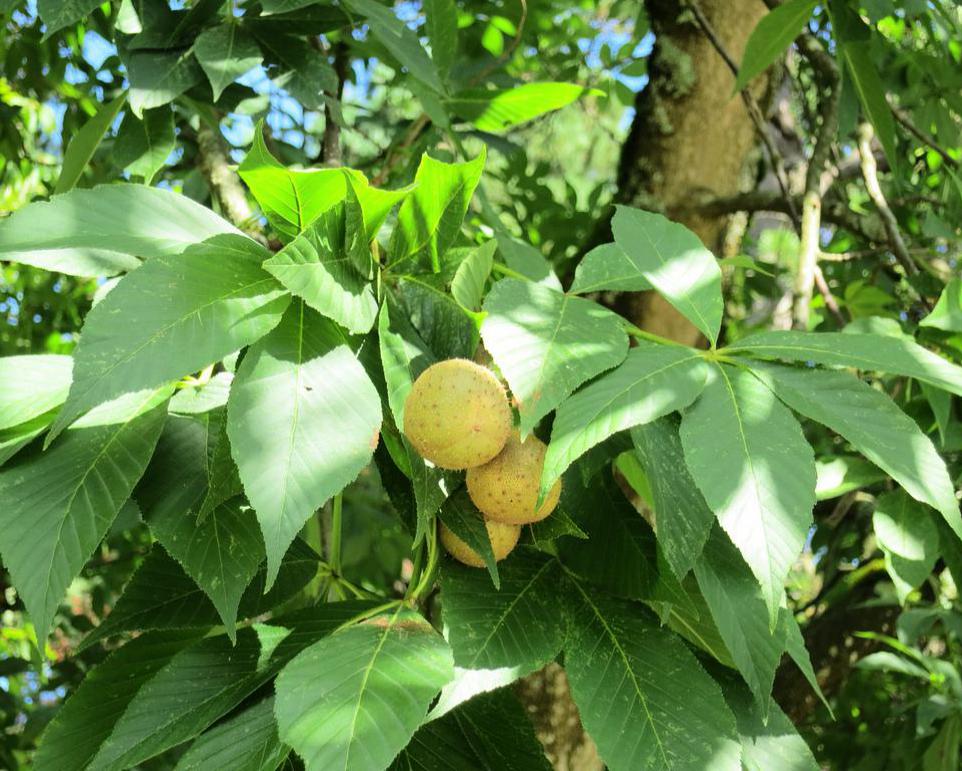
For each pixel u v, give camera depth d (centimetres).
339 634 35
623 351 35
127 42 57
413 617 37
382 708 32
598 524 42
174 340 31
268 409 32
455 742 41
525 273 56
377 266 38
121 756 35
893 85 88
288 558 45
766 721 37
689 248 39
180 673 37
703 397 33
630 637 39
